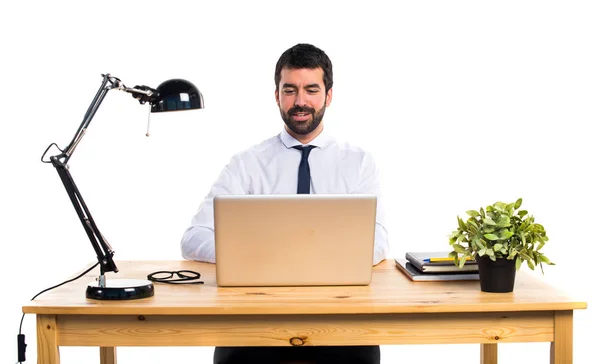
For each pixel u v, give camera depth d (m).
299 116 3.64
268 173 3.79
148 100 2.89
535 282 2.96
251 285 2.86
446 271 2.99
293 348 3.27
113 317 2.66
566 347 2.69
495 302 2.63
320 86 3.63
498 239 2.74
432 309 2.59
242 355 3.25
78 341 2.67
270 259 2.83
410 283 2.93
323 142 3.81
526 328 2.69
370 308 2.58
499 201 2.85
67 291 2.83
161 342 2.66
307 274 2.85
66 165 2.72
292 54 3.61
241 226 2.81
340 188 3.77
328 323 2.66
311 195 2.81
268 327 2.66
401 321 2.67
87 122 2.75
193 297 2.71
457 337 2.68
